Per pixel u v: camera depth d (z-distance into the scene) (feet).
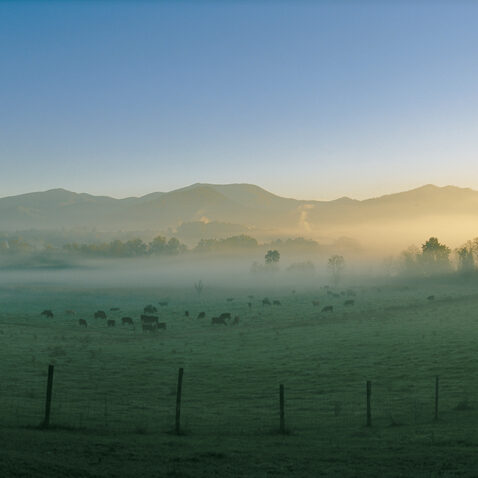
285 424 93.20
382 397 127.54
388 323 307.78
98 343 252.62
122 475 49.85
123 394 132.57
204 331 312.71
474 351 193.26
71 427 75.56
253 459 59.36
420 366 171.01
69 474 48.16
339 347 219.61
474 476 53.16
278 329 304.30
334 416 103.65
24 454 53.16
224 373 166.61
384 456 62.23
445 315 337.31
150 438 71.20
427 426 87.61
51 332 301.43
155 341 263.29
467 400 118.62
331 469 55.77
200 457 58.90
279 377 159.43
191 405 118.32
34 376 155.84
